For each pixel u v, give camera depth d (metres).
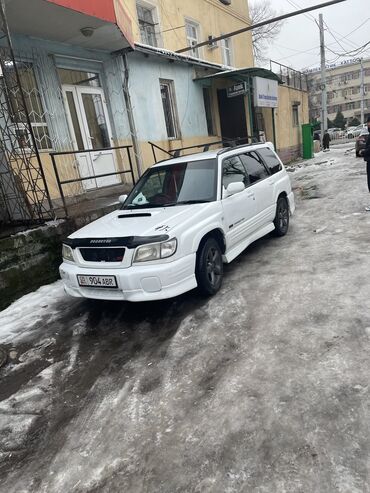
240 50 18.89
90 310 4.99
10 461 2.67
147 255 4.07
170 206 5.07
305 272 5.04
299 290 4.51
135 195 5.76
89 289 4.41
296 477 2.15
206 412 2.78
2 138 6.75
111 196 8.87
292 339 3.50
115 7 7.34
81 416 3.01
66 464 2.55
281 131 20.36
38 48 7.81
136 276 4.05
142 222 4.57
